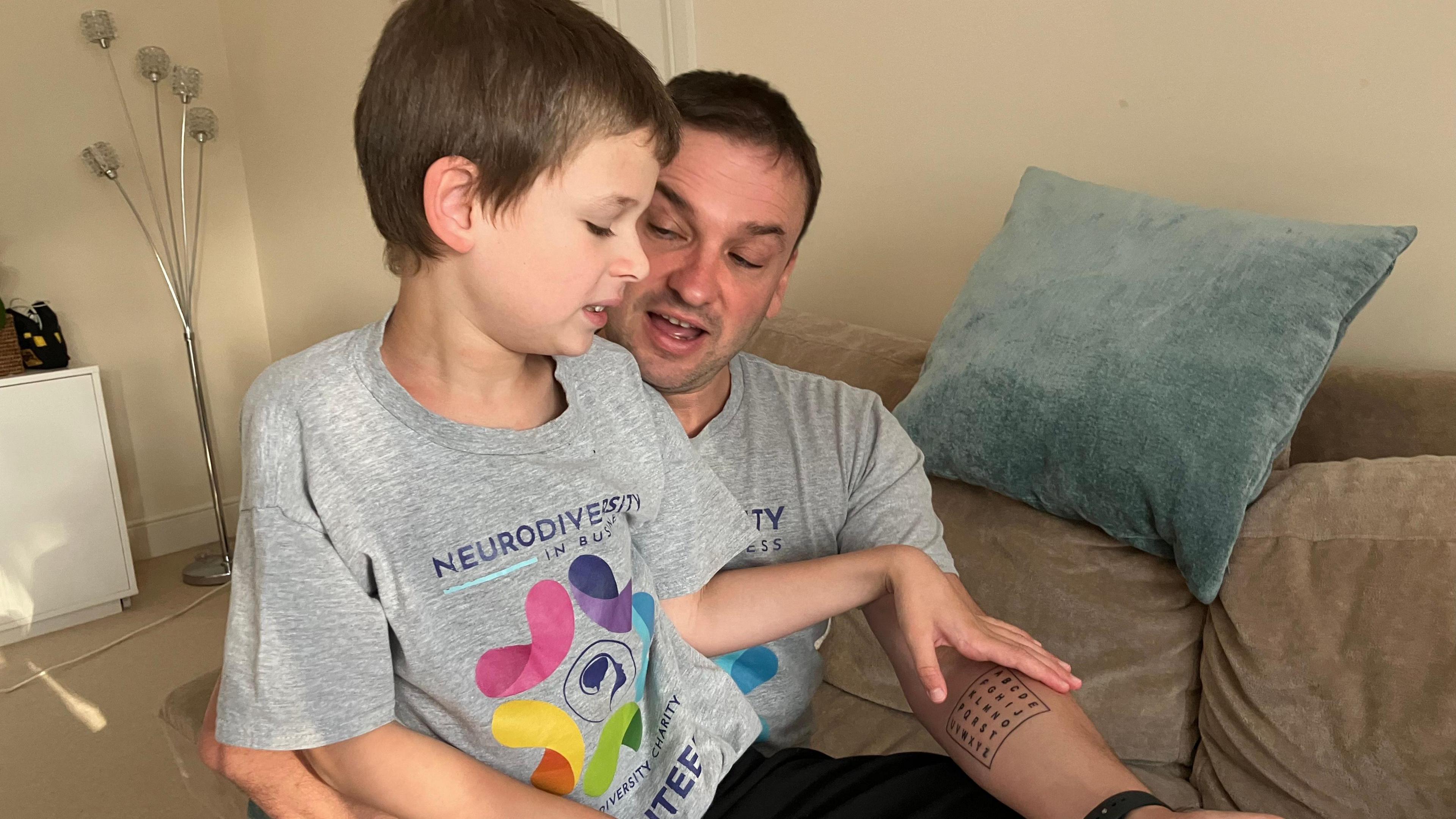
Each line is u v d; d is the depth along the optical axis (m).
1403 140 1.45
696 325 0.92
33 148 3.25
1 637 2.84
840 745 1.33
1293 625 1.12
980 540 1.38
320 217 3.38
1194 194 1.66
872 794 0.86
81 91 3.34
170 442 3.65
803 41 2.13
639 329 0.93
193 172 3.62
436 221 0.63
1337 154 1.50
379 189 0.66
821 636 1.11
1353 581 1.10
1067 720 0.84
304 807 0.70
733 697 0.88
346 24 2.98
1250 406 1.15
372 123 0.65
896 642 0.96
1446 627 1.03
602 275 0.67
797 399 1.09
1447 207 1.42
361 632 0.66
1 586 2.83
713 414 1.06
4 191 3.20
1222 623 1.19
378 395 0.69
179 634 2.90
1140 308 1.26
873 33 2.02
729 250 0.91
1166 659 1.25
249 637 0.65
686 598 0.89
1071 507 1.29
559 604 0.73
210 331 3.72
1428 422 1.23
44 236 3.29
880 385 1.57
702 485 0.89
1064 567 1.31
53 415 2.89
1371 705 1.05
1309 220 1.42
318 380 0.68
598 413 0.81
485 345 0.70
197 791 1.09
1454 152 1.41
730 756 0.86
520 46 0.62
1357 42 1.46
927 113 1.97
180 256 3.61
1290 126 1.54
